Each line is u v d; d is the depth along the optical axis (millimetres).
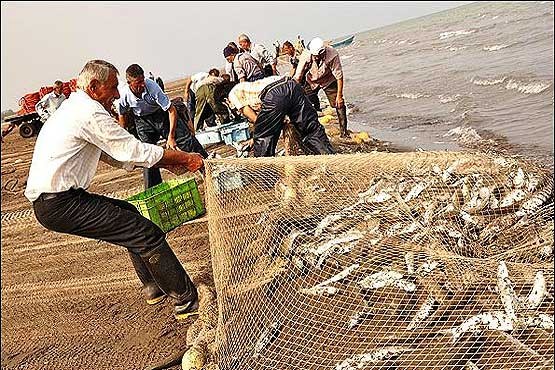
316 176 5207
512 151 9477
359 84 25406
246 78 10648
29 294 6469
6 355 5141
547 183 5031
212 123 14055
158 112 8133
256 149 7629
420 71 24875
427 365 3324
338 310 3945
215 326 4516
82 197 4492
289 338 3896
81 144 4375
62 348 5051
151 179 8055
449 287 3617
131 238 4660
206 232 7055
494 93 15195
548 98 13016
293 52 12773
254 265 4418
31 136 20438
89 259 7207
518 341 3178
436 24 70250
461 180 5062
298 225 4699
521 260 4090
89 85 4438
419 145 11000
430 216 4707
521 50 23047
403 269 3875
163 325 5031
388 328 3654
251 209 4824
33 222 9836
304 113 7547
